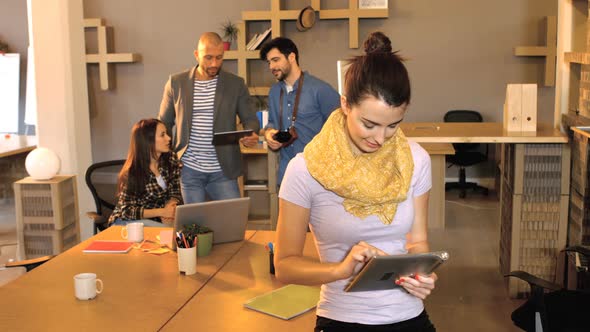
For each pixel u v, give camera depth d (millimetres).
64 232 4844
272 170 5254
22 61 8758
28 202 4738
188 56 8336
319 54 7988
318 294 2359
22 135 8148
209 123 4355
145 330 2070
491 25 7680
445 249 5402
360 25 7906
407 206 1645
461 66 7793
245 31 7824
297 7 7930
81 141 5465
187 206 2865
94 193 4312
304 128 4020
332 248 1663
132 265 2754
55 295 2398
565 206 3998
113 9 8367
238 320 2146
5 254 5480
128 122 8562
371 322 1609
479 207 6938
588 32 3615
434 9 7750
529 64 7676
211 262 2779
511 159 4184
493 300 4199
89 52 8438
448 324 3809
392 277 1534
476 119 7551
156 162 4016
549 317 2652
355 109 1496
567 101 4180
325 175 1571
